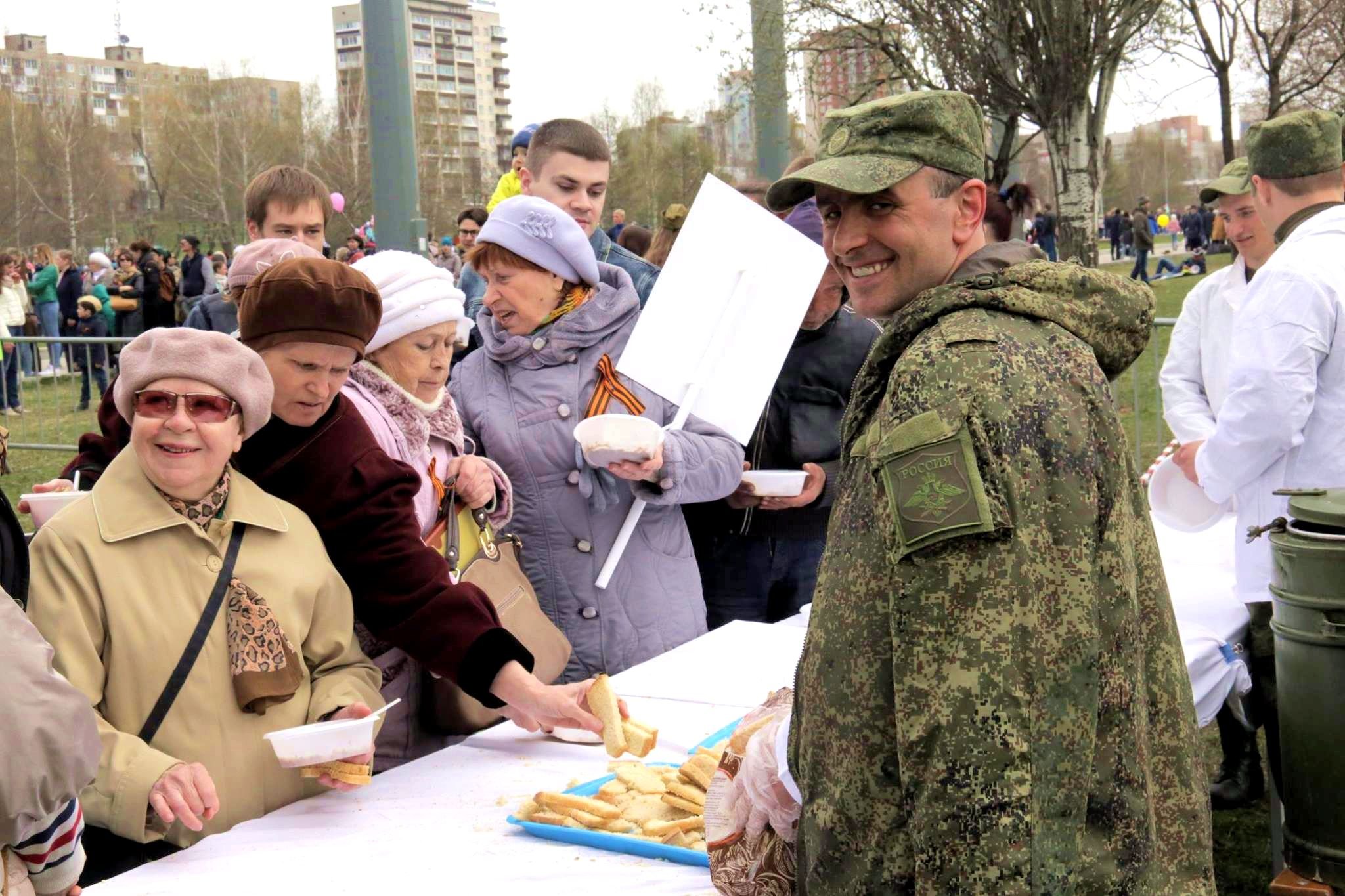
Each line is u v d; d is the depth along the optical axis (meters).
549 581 3.20
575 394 3.19
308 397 2.38
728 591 3.84
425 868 1.93
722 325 3.18
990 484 1.26
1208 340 4.04
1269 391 3.14
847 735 1.37
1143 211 28.02
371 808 2.20
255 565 2.21
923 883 1.24
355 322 2.38
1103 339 1.41
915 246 1.50
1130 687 1.32
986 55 11.67
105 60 102.81
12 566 1.85
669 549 3.32
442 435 2.88
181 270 16.33
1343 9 16.16
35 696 1.42
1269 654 3.37
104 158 64.81
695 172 54.88
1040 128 11.91
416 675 2.68
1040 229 20.66
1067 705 1.24
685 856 1.95
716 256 3.19
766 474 3.37
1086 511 1.29
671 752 2.43
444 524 2.77
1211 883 1.42
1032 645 1.24
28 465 10.34
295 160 65.69
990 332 1.34
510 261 3.15
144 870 1.92
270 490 2.40
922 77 12.99
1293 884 2.84
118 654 2.09
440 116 76.38
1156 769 1.39
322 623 2.30
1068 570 1.27
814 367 3.72
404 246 9.98
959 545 1.26
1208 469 3.30
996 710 1.22
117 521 2.12
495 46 119.94
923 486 1.27
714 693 2.76
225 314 4.46
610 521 3.20
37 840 1.52
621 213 16.98
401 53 9.79
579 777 2.34
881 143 1.50
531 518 3.19
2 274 15.72
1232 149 15.98
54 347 10.72
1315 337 3.13
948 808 1.23
